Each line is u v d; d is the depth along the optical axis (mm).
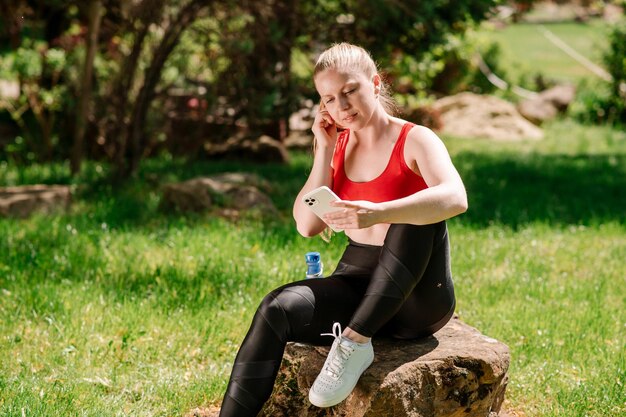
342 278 3822
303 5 11156
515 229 8797
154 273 6512
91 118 12430
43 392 4371
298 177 11609
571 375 4883
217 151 13078
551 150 15805
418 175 3600
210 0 10336
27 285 6156
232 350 5191
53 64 12469
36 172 11617
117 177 10547
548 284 6730
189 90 11375
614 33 20516
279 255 7184
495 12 11648
